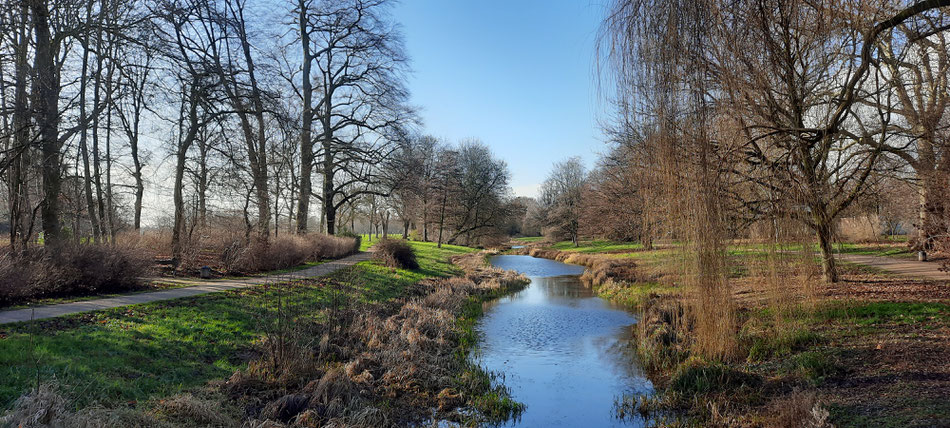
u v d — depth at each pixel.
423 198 44.34
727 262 7.94
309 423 6.27
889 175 11.82
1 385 5.62
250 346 9.13
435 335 11.73
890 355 7.24
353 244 32.31
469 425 6.88
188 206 19.66
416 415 7.19
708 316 8.06
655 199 8.58
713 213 7.67
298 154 26.05
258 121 21.30
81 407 5.61
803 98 9.77
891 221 17.95
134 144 19.20
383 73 29.08
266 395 7.02
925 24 9.29
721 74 7.70
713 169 7.65
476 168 53.25
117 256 12.53
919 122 10.44
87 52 14.95
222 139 18.56
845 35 8.55
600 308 17.16
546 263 39.16
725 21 7.55
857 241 25.33
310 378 7.79
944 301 9.95
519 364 10.16
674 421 6.88
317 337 10.22
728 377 7.58
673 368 9.09
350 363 8.58
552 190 65.62
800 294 8.96
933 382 6.08
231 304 11.35
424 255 34.59
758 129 9.58
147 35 15.42
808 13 8.39
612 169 31.12
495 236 56.38
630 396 8.09
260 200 19.80
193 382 7.12
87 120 15.35
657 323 12.26
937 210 11.55
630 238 33.84
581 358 10.59
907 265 18.50
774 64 8.32
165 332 8.64
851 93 9.08
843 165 11.52
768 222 8.32
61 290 11.48
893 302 10.27
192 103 17.80
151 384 6.68
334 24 27.44
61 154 14.40
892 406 5.71
